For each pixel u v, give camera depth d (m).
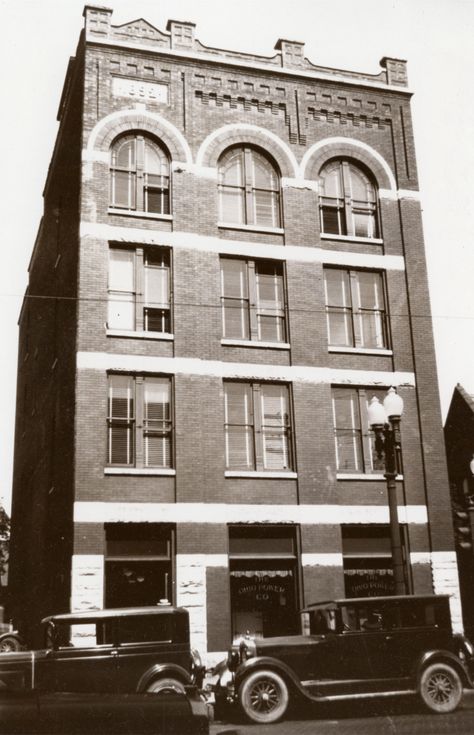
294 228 23.22
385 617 13.98
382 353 23.05
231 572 20.39
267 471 21.19
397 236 24.23
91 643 14.47
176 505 20.08
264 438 21.64
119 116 22.44
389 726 12.04
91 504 19.47
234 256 22.58
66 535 20.27
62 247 25.08
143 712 7.39
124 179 22.38
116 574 19.47
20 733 7.20
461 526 25.89
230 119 23.50
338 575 20.83
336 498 21.42
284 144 23.83
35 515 27.45
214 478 20.66
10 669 13.24
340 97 24.81
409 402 22.88
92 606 18.83
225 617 19.69
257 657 13.38
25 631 27.36
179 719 7.42
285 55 24.64
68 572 19.53
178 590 19.53
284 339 22.56
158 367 21.00
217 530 20.27
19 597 31.00
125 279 21.64
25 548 30.34
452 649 14.00
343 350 22.77
